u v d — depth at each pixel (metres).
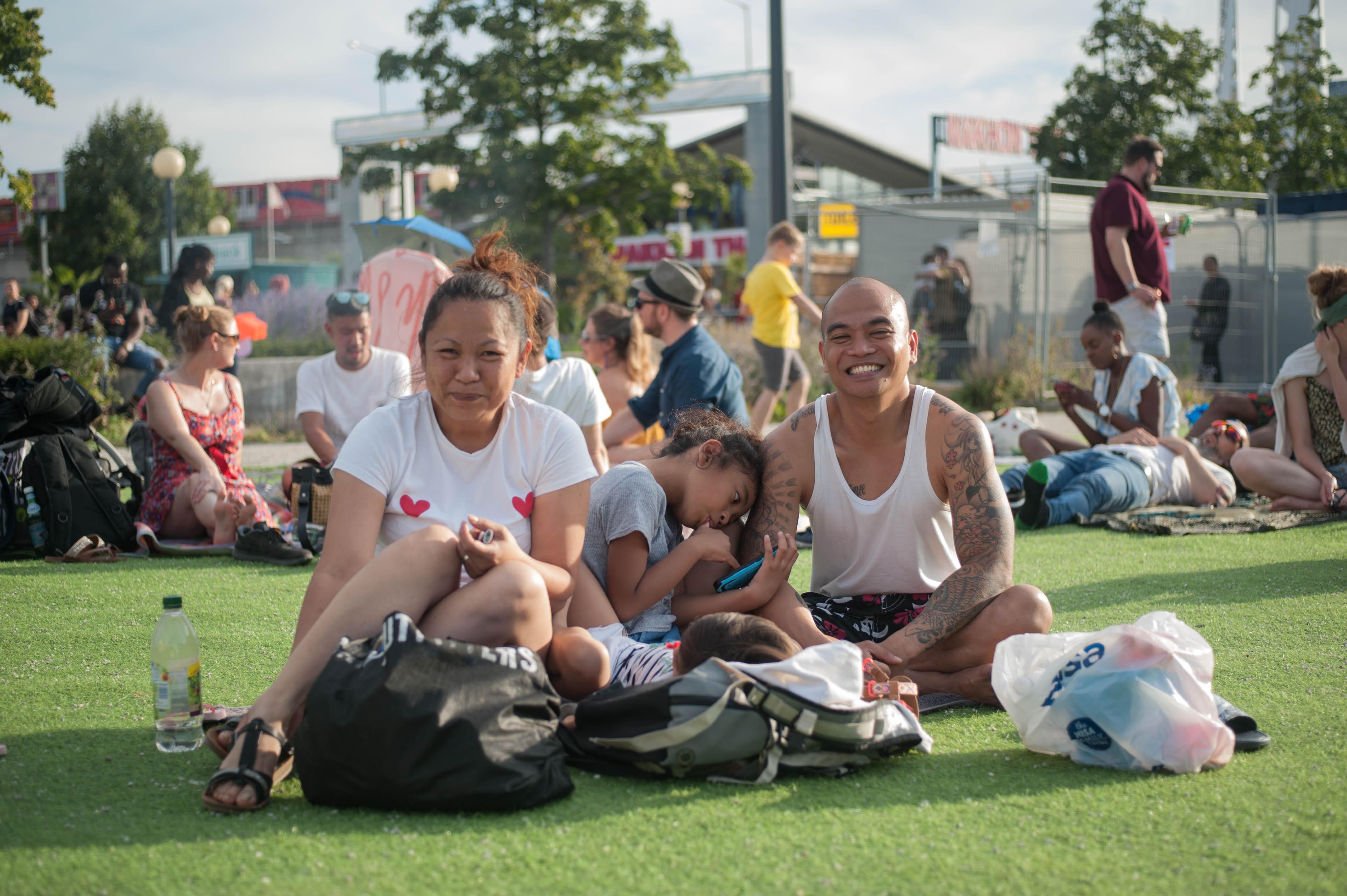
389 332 7.52
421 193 33.22
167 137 39.75
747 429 3.20
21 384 5.23
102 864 1.79
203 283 10.49
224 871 1.77
